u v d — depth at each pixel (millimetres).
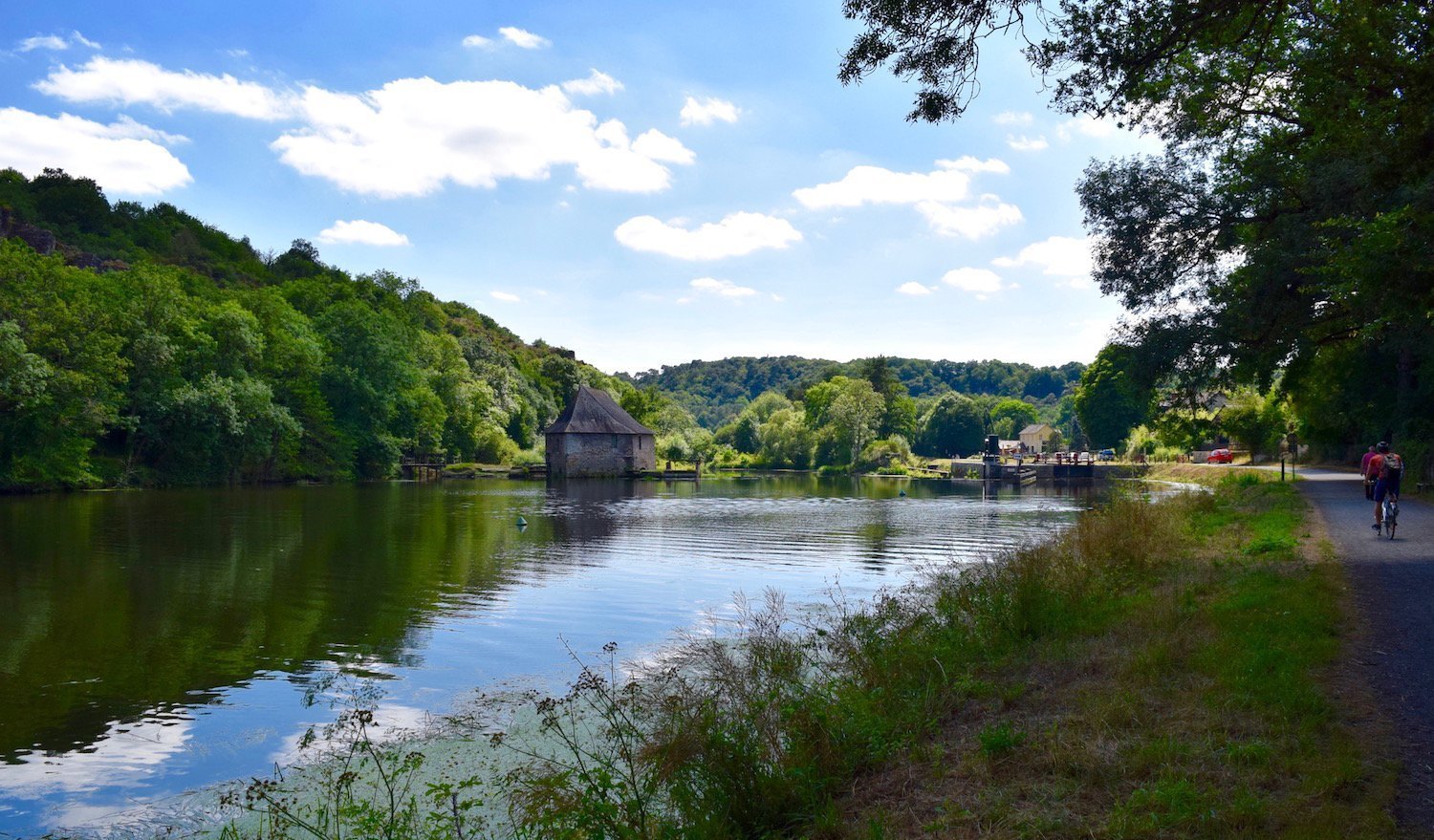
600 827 5719
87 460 49438
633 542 26562
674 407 140625
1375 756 5668
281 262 155125
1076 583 12266
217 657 12438
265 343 63750
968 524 32906
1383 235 12648
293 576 19281
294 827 7039
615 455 84000
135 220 138875
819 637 12078
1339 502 24969
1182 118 20312
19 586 17750
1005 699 7855
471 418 94188
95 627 14203
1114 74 11227
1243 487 32031
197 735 9336
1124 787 5664
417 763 7688
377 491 53656
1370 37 11469
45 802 7660
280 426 59250
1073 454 79562
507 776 6848
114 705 10312
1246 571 12820
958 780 6266
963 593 12383
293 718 9891
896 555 23297
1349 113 12250
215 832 7066
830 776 6574
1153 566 14422
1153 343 23047
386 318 82250
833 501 48188
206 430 54406
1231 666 7680
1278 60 14164
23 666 11938
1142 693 7418
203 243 154500
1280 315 20609
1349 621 9297
